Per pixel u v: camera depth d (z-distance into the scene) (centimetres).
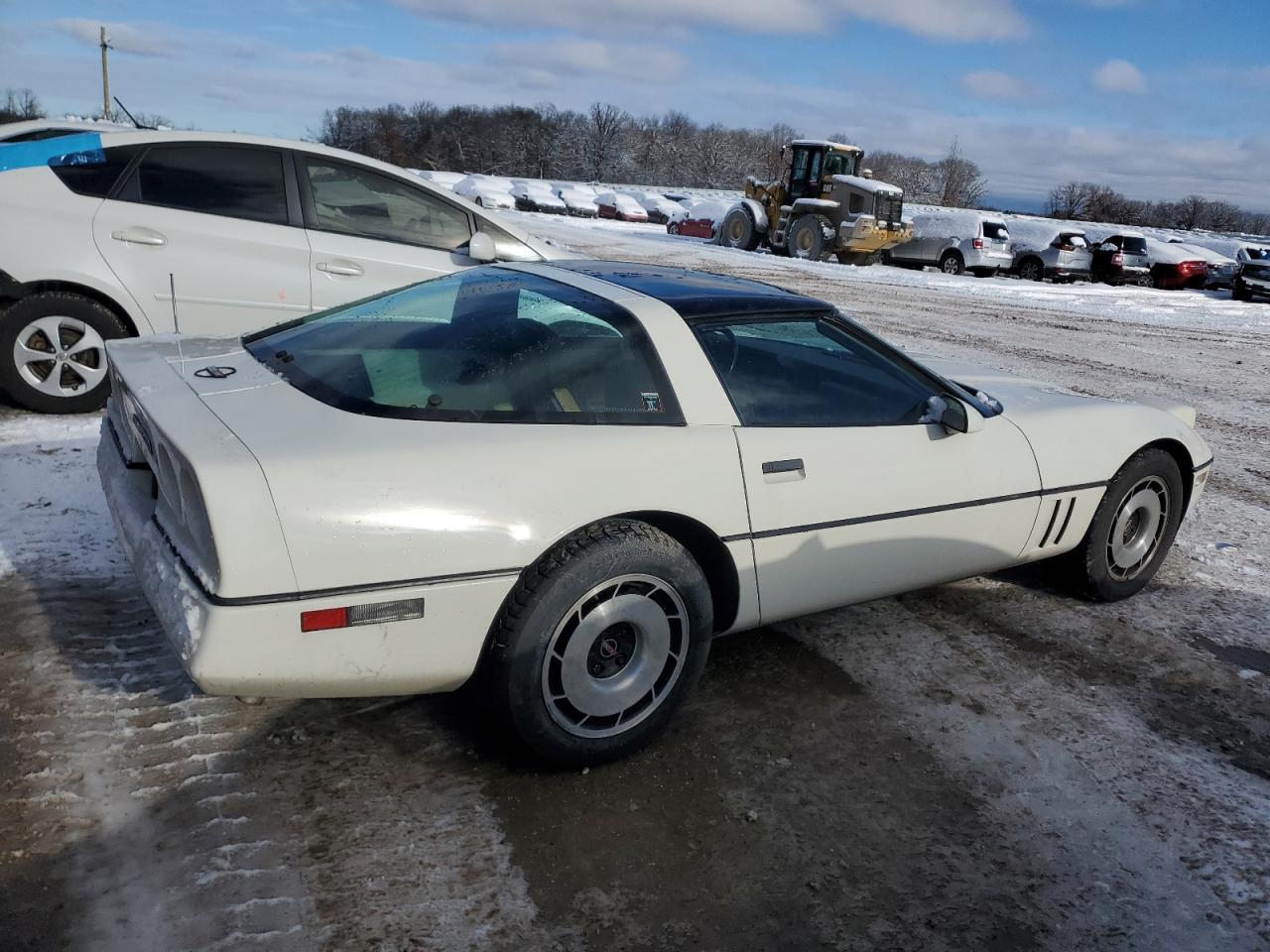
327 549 208
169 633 212
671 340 269
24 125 551
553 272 314
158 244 494
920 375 329
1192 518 506
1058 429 353
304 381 252
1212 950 209
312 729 262
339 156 539
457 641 227
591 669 247
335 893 204
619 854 224
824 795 251
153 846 213
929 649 337
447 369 249
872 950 202
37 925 189
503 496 225
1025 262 2478
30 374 487
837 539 289
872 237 2128
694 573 253
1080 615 375
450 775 247
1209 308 1877
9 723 250
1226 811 257
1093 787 263
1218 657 347
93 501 392
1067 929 212
